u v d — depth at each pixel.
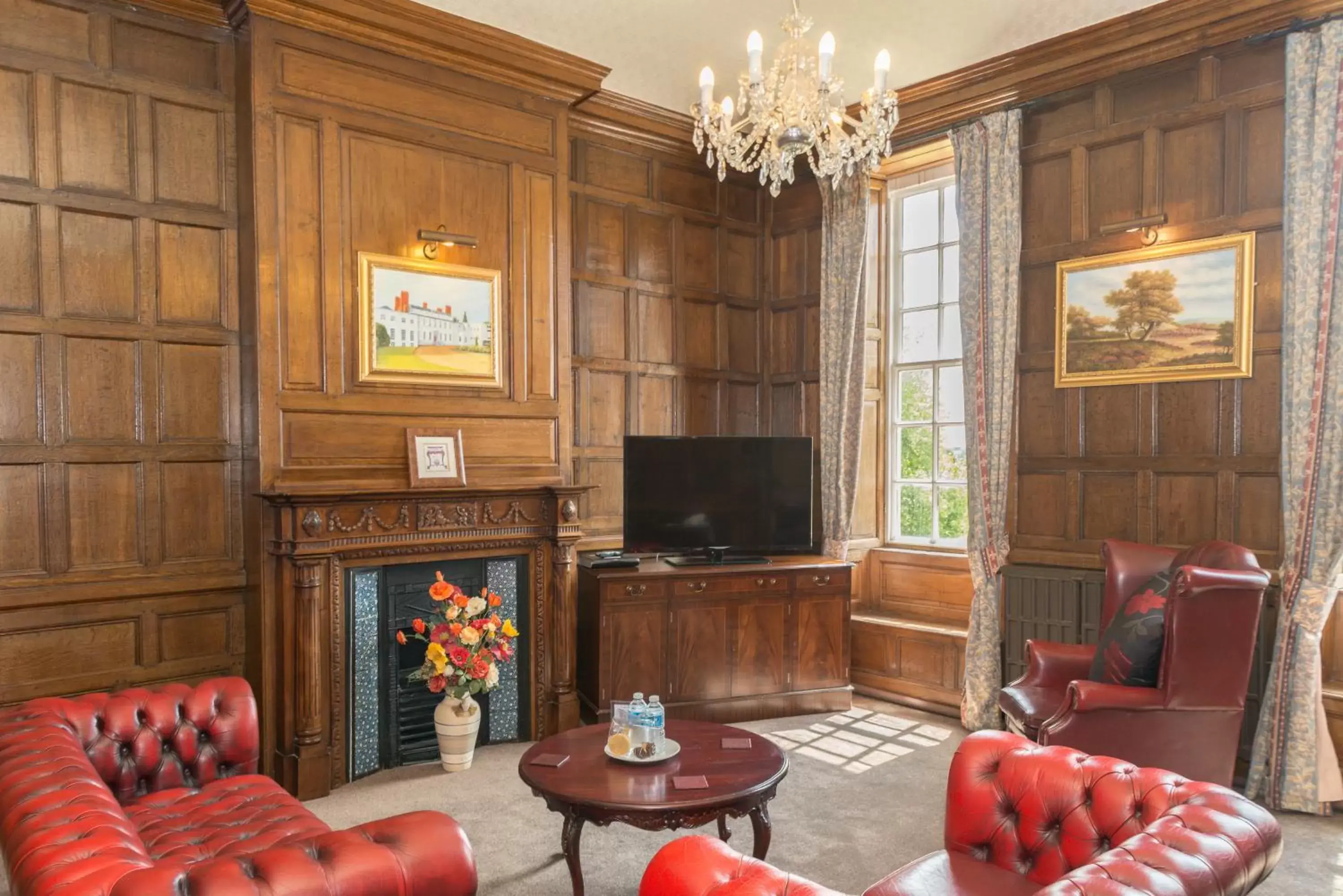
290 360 3.74
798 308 5.69
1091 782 1.93
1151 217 4.06
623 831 3.29
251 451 3.78
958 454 5.18
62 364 3.47
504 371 4.41
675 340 5.43
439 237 4.12
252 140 3.66
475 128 4.30
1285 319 3.61
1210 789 1.77
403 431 4.05
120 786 2.51
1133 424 4.17
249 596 3.82
